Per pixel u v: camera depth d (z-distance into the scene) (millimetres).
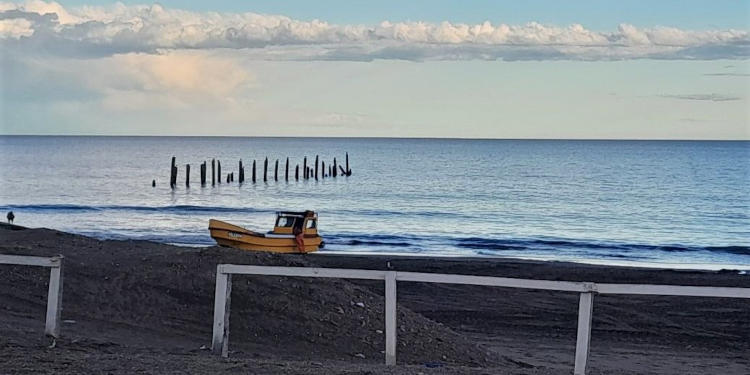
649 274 36156
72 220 59625
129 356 11156
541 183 102938
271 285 17141
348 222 63344
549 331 23250
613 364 18922
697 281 34250
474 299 27641
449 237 54812
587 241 54375
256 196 82188
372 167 138250
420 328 16641
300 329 15703
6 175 108000
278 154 186875
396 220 65188
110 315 15680
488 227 61844
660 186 98750
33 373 9531
